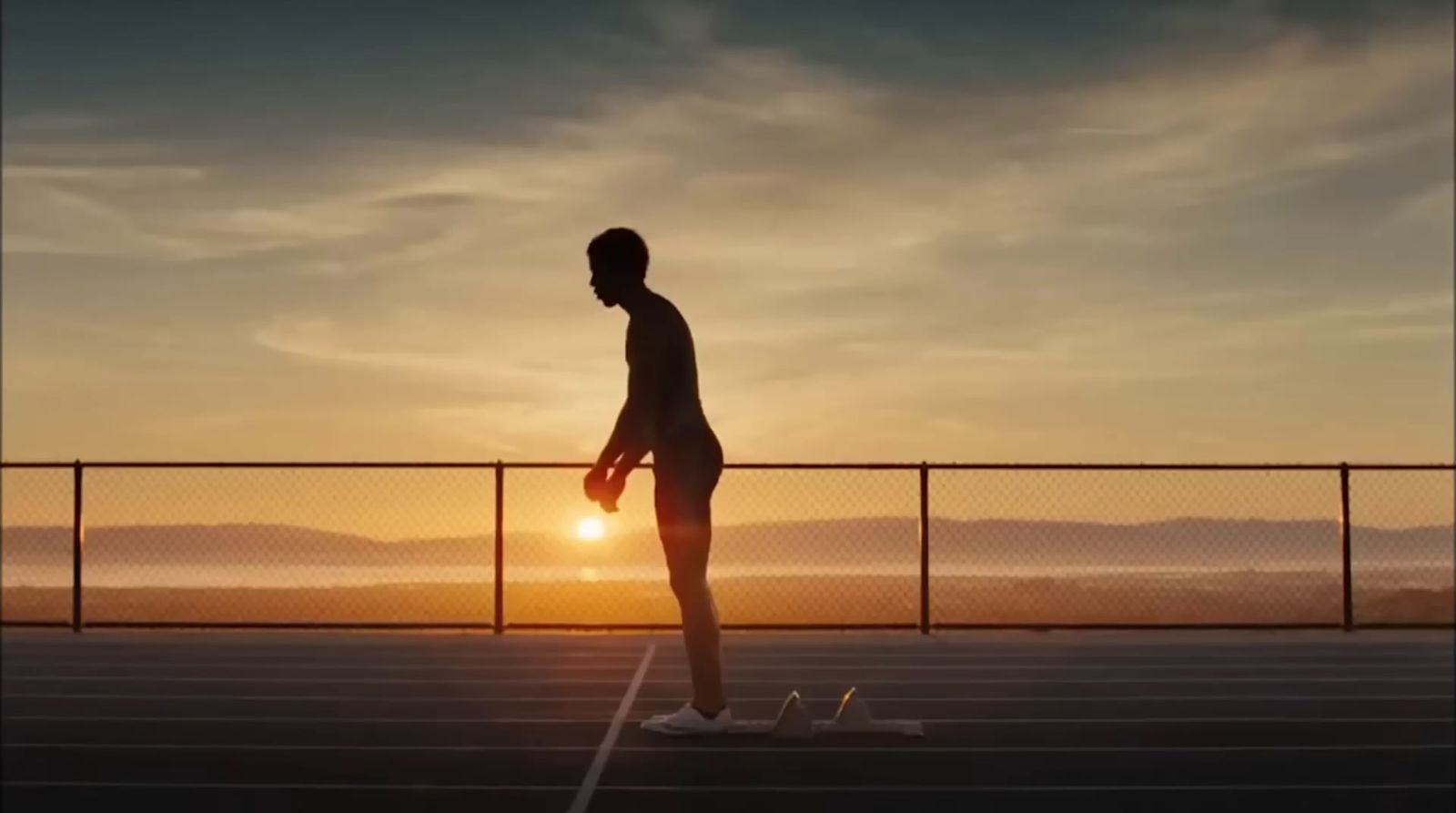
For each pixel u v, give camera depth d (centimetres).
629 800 791
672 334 948
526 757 909
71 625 1636
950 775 855
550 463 1631
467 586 3209
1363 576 3719
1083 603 2934
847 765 883
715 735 977
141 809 777
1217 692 1196
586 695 1177
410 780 841
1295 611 2783
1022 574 4153
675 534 962
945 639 1581
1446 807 785
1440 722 1048
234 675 1296
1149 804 788
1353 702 1141
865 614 2644
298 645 1530
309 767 881
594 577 3812
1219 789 822
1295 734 997
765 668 1343
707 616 974
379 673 1309
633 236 954
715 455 968
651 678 1273
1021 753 923
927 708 1110
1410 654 1459
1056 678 1277
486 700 1145
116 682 1251
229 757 910
